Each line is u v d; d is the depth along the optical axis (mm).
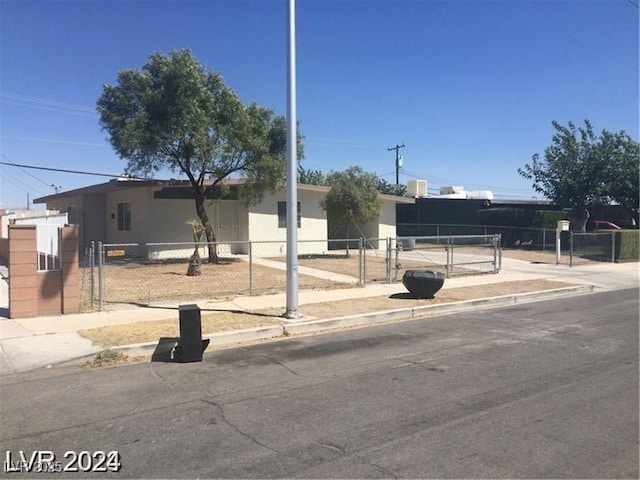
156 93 17859
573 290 15492
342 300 12617
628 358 7633
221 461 4395
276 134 20609
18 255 10148
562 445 4617
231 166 20078
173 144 19172
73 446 4746
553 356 7773
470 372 6941
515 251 29750
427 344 8656
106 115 18625
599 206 33094
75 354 7703
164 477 4148
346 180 23922
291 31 10102
